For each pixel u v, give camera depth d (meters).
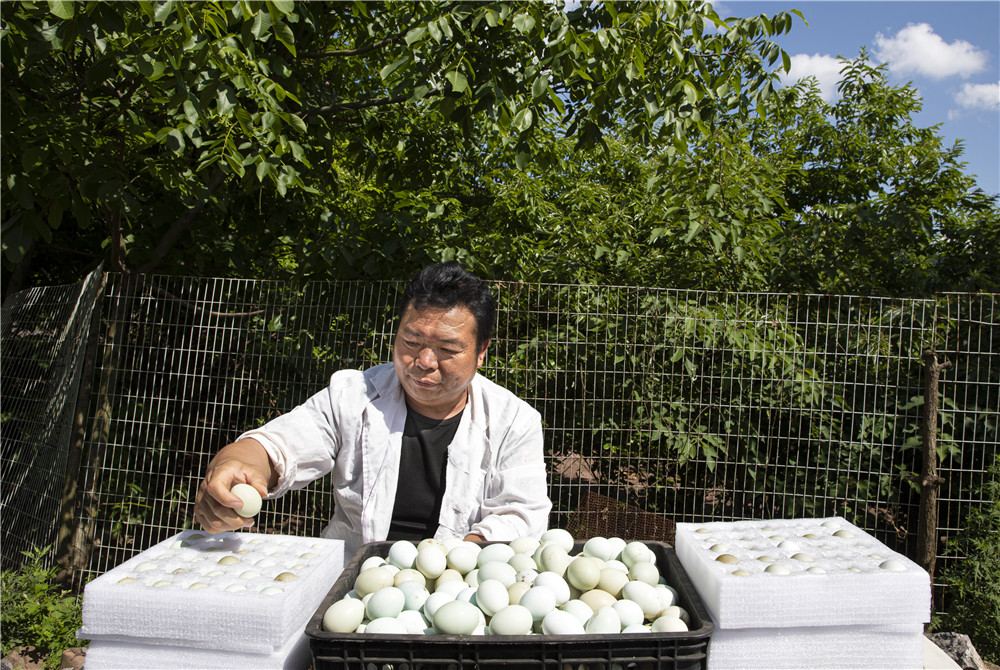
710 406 3.79
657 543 1.31
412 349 1.57
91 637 1.01
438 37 2.77
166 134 2.64
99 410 3.87
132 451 4.15
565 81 3.31
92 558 3.93
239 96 3.09
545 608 1.03
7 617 3.04
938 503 3.86
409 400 1.77
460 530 1.74
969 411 3.58
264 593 1.00
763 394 3.81
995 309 3.77
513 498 1.70
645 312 3.79
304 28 3.83
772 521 1.33
